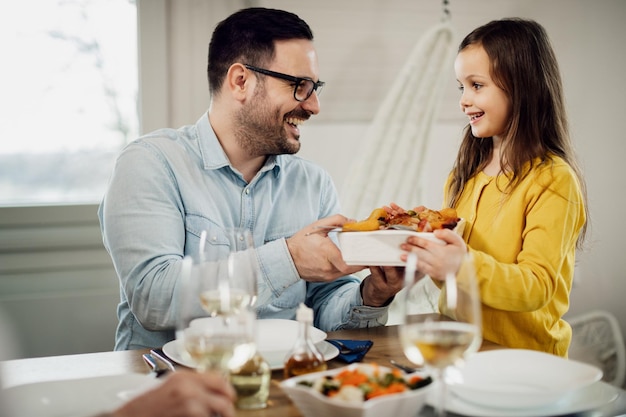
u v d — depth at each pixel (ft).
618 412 3.21
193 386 2.75
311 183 6.25
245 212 5.77
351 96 8.89
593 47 9.83
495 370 3.60
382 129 9.09
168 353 3.97
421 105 9.17
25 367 4.00
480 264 4.91
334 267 4.69
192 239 5.49
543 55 5.87
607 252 10.13
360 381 3.06
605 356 9.53
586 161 9.95
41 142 8.26
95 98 8.39
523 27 5.90
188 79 8.29
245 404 3.18
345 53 8.79
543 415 3.06
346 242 4.30
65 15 8.21
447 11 9.11
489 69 5.79
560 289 5.48
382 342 4.43
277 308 5.68
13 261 7.89
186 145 5.75
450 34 9.16
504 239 5.54
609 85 9.96
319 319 5.62
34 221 7.92
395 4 8.88
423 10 9.01
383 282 4.83
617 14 9.86
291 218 6.01
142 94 8.18
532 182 5.50
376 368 3.20
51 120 8.27
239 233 3.58
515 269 4.98
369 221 4.41
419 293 8.47
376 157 9.11
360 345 4.11
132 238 5.12
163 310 4.83
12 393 3.20
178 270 4.85
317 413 2.91
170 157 5.56
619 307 10.23
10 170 8.20
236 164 5.85
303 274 4.74
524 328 5.41
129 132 8.54
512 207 5.55
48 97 8.24
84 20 8.27
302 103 5.64
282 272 4.67
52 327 7.99
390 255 4.25
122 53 8.41
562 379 3.44
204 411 2.71
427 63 9.14
